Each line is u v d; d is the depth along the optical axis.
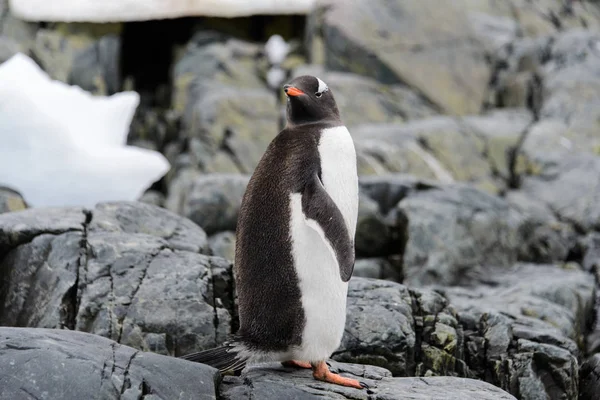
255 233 7.50
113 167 16.34
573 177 19.92
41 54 24.62
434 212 15.66
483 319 10.29
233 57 25.16
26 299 9.34
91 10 24.97
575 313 13.38
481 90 24.73
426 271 14.91
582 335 13.38
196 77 24.48
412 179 16.92
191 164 21.25
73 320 9.11
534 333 10.21
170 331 9.02
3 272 9.56
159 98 26.44
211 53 25.08
